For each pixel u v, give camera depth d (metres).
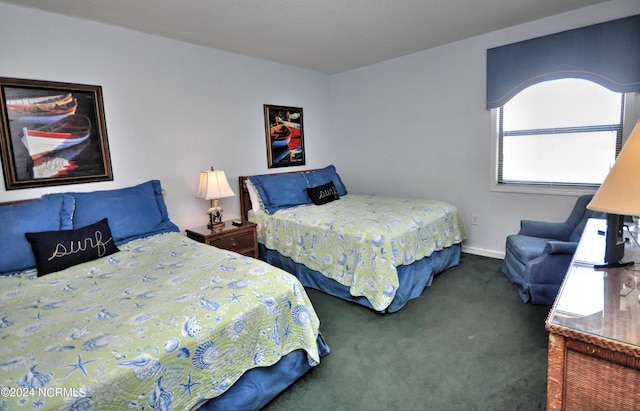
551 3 2.73
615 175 1.09
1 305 1.62
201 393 1.38
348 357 2.08
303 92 4.49
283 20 2.81
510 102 3.44
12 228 2.06
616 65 2.75
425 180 4.11
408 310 2.62
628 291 1.12
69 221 2.35
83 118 2.68
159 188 3.02
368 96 4.48
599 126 3.01
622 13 2.70
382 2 2.55
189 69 3.33
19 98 2.38
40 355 1.17
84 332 1.31
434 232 3.15
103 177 2.81
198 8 2.53
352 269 2.72
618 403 0.86
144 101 3.04
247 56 3.82
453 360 2.00
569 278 1.25
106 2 2.38
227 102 3.66
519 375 1.83
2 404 0.97
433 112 3.91
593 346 0.87
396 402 1.70
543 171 3.35
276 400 1.75
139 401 1.18
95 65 2.74
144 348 1.23
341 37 3.27
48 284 1.87
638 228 1.85
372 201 3.84
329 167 4.57
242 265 2.00
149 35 3.04
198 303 1.52
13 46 2.35
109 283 1.83
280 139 4.22
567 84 3.11
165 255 2.27
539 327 2.29
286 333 1.76
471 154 3.69
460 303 2.70
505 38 3.27
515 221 3.50
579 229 2.68
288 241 3.28
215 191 3.18
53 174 2.55
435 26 3.11
